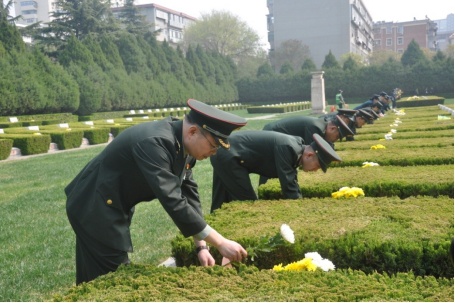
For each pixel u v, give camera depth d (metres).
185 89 53.78
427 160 7.35
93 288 2.62
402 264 3.26
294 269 2.87
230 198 5.88
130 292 2.52
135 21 65.94
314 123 7.25
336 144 9.95
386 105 20.31
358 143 9.94
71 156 17.59
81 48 40.88
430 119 17.48
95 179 3.32
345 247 3.37
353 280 2.55
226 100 62.88
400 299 2.28
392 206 4.38
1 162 16.72
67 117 35.28
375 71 58.97
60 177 12.56
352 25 88.31
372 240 3.38
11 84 30.28
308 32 87.00
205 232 3.00
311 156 5.05
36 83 31.92
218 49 82.06
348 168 6.86
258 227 3.92
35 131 21.28
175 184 3.01
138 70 49.19
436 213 4.05
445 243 3.21
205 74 60.81
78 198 3.35
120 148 3.20
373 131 12.97
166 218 7.82
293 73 64.19
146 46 51.91
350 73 60.03
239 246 3.04
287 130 7.37
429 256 3.22
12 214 8.42
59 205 9.04
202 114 3.04
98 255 3.28
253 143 5.42
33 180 12.26
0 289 4.98
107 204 3.25
